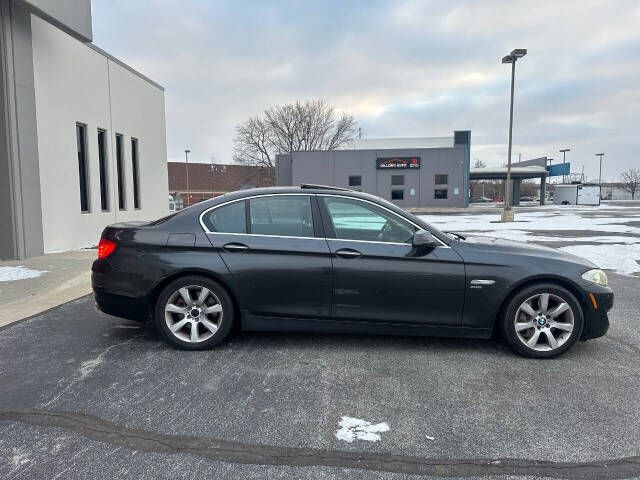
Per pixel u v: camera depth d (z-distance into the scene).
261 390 3.40
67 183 10.81
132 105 14.62
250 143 57.03
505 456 2.58
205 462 2.50
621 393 3.39
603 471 2.44
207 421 2.94
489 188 108.75
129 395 3.29
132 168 14.72
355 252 4.05
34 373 3.68
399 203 40.19
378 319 4.11
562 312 4.04
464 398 3.30
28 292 6.32
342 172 40.38
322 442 2.72
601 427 2.90
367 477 2.39
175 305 4.18
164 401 3.21
